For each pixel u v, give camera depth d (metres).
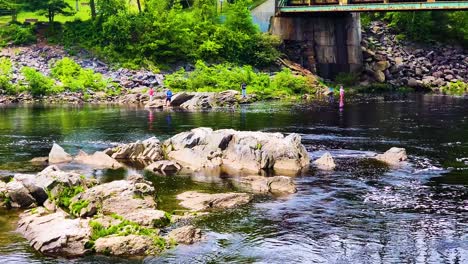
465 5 66.12
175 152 35.00
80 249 19.70
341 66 88.75
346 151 37.03
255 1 97.44
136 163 34.00
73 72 74.56
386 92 83.38
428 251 19.94
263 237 21.36
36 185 25.19
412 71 89.75
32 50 79.19
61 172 26.42
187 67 80.00
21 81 71.69
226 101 64.88
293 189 27.50
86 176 30.16
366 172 31.25
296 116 54.25
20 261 19.12
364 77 88.31
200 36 84.81
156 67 78.56
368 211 24.23
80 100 68.50
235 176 30.75
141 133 44.06
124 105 65.31
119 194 24.12
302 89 77.69
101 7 85.12
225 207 24.98
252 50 85.25
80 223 21.28
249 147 33.25
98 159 33.75
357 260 19.27
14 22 87.19
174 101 63.53
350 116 54.31
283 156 32.88
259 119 51.94
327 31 88.88
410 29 99.88
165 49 80.81
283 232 21.84
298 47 89.44
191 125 48.00
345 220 23.12
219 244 20.69
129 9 94.31
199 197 26.05
